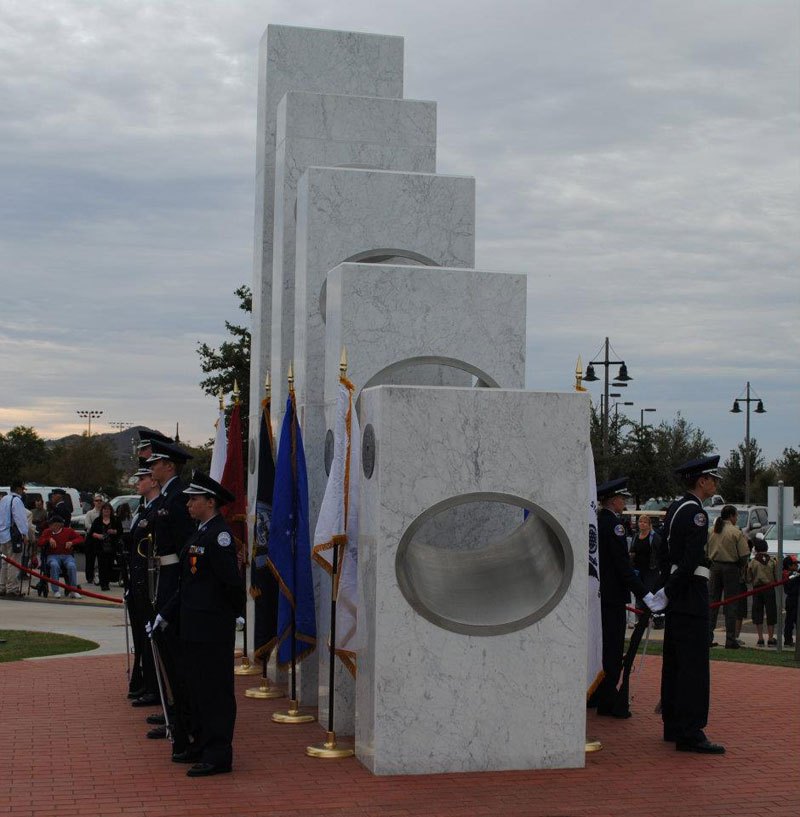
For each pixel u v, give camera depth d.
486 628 9.02
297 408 12.17
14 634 16.84
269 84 14.34
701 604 9.79
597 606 10.34
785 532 29.20
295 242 13.09
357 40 14.51
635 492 40.59
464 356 10.93
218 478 14.09
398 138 13.27
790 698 12.40
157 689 11.27
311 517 11.59
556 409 9.25
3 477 87.81
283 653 10.52
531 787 8.52
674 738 10.15
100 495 27.42
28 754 9.37
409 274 10.84
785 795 8.38
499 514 11.00
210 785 8.46
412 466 8.95
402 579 8.89
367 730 9.02
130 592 11.53
